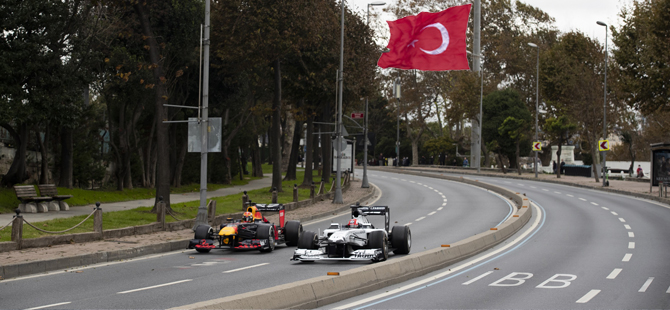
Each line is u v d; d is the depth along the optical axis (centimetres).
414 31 3738
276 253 1603
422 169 8000
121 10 2659
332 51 3656
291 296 869
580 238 1892
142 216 2069
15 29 2258
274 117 3391
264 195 3266
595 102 5019
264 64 3259
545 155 8669
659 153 3597
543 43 7869
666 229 2108
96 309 884
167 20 2931
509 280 1178
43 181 2575
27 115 2211
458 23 3647
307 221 2486
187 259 1476
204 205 1962
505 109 6869
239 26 2939
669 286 1112
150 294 1002
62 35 2452
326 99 3953
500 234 1861
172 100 3450
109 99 2969
